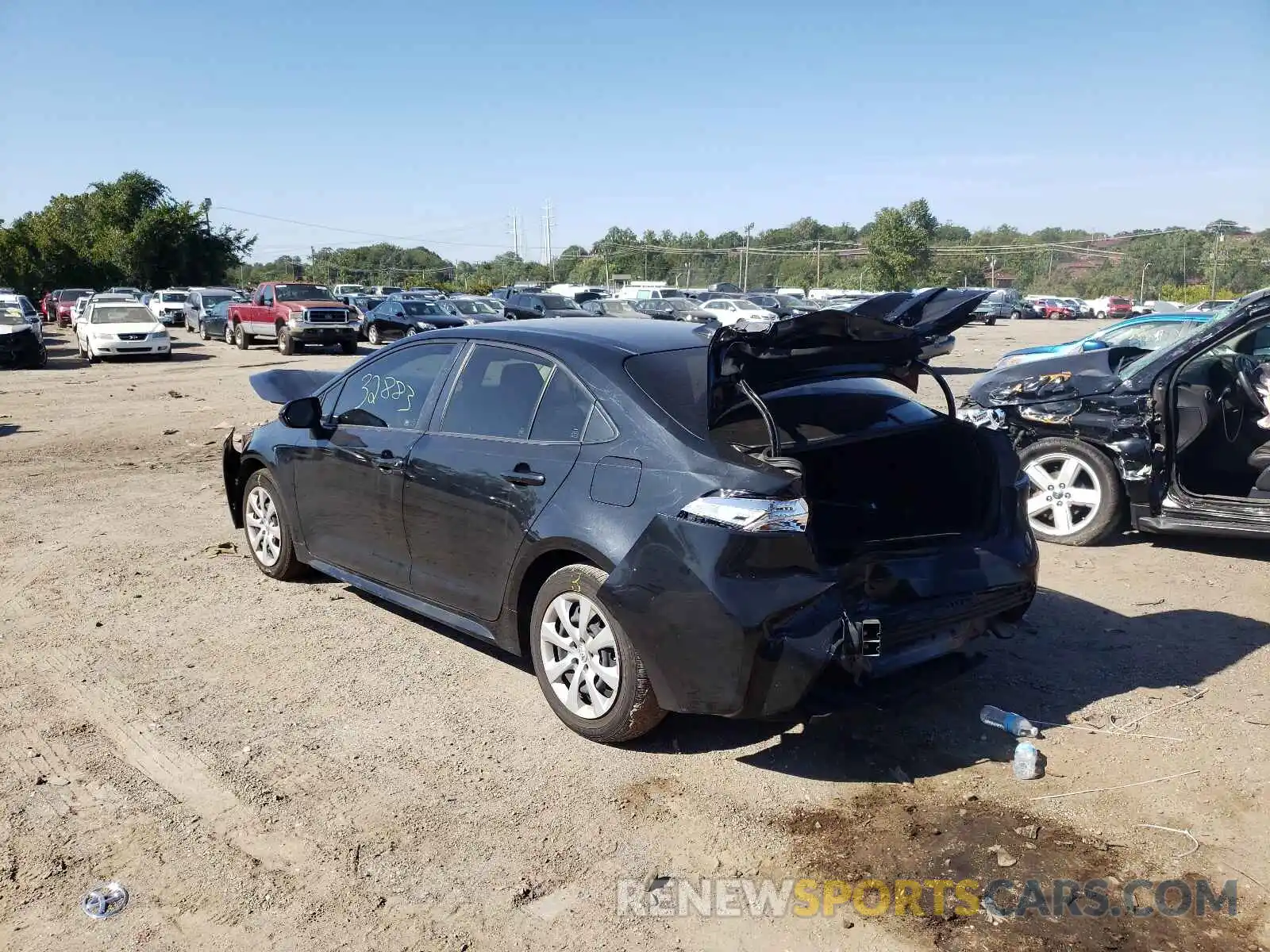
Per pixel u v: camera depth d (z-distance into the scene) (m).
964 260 118.19
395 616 5.71
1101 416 6.75
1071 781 3.84
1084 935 2.96
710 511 3.60
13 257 62.34
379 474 5.06
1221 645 5.20
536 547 4.17
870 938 2.97
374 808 3.68
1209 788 3.77
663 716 3.98
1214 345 6.43
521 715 4.45
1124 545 7.14
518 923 3.05
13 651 5.18
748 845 3.44
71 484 9.46
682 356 4.36
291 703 4.57
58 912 3.09
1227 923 3.01
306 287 29.33
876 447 4.57
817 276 104.56
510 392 4.57
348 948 2.94
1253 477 6.73
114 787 3.82
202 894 3.18
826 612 3.58
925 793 3.76
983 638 4.20
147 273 66.75
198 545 7.18
